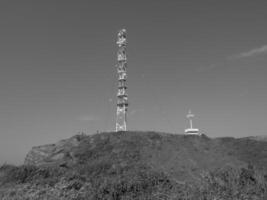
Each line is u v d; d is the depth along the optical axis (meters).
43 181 33.50
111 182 31.70
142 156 44.62
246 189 33.06
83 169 39.72
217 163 44.47
